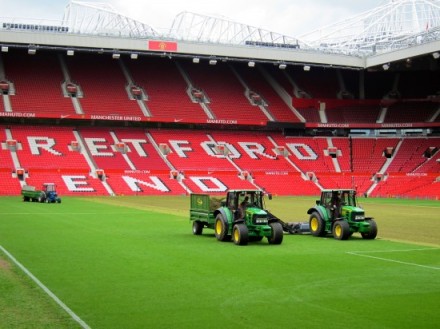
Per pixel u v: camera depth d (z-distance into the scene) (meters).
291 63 85.00
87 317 13.38
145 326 12.77
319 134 96.88
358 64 86.56
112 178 78.62
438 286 17.28
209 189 80.25
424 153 89.56
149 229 33.00
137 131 89.31
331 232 30.34
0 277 17.73
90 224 35.59
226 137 92.44
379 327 12.88
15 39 74.69
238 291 16.31
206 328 12.70
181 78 96.56
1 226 33.66
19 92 84.38
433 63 86.06
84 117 83.00
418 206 61.53
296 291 16.42
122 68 95.00
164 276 18.31
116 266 20.00
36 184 74.12
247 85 98.62
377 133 96.50
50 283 17.02
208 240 27.92
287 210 52.59
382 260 22.31
